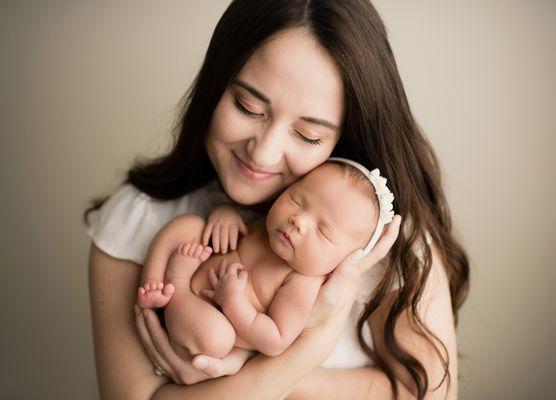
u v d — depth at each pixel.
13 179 1.78
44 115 1.71
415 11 1.41
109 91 1.66
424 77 1.46
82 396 2.01
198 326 0.92
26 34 1.63
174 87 1.63
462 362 1.72
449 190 1.53
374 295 1.09
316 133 0.93
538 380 1.68
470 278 1.61
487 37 1.40
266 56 0.88
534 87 1.41
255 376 0.95
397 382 1.11
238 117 0.94
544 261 1.56
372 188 0.99
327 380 1.08
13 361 1.99
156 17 1.57
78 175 1.77
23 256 1.87
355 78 0.91
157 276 1.02
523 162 1.48
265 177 1.00
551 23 1.36
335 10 0.88
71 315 1.93
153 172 1.21
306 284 0.97
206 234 1.05
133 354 1.04
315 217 0.97
